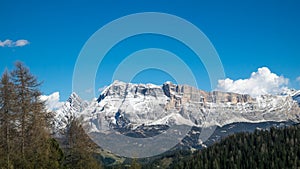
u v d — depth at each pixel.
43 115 64.06
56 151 64.69
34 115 59.62
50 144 64.56
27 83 58.03
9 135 56.84
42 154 58.38
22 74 57.75
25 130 59.56
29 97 58.62
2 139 56.22
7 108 56.25
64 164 66.81
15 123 57.59
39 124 61.00
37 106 60.19
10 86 56.66
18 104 57.06
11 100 56.47
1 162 52.59
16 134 58.00
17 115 56.84
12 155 55.34
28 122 59.03
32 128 59.91
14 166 54.31
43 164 57.19
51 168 58.31
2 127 56.28
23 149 58.03
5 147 56.16
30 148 59.00
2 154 54.72
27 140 59.94
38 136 60.81
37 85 59.34
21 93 57.69
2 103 56.12
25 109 57.84
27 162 55.56
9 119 56.06
